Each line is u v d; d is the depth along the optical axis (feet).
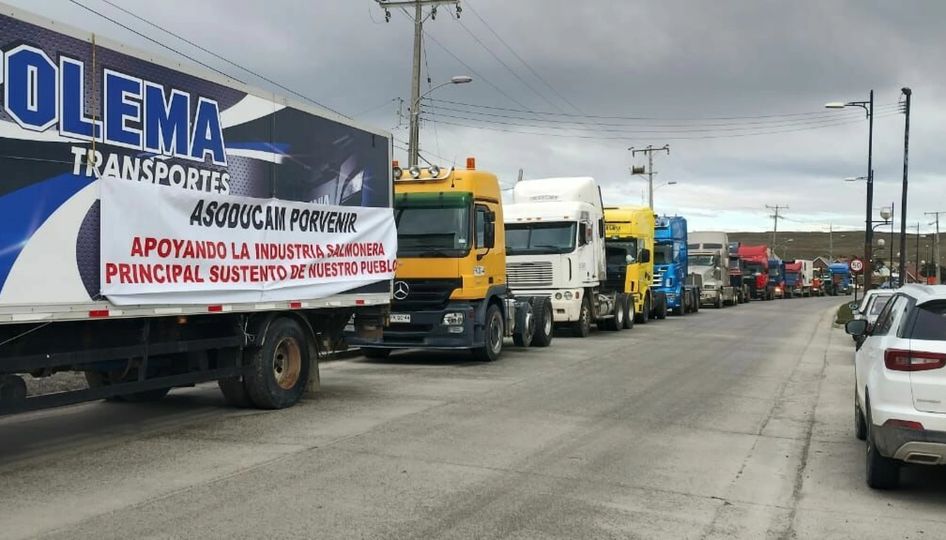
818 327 90.53
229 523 18.10
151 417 31.32
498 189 53.57
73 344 24.27
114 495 20.22
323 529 17.80
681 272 107.76
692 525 18.72
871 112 107.34
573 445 26.89
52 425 29.60
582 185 72.13
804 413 34.24
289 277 32.37
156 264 25.76
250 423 30.04
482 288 50.01
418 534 17.62
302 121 33.35
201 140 27.76
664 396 37.86
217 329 30.53
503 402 35.32
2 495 20.21
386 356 54.29
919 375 19.90
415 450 25.64
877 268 186.09
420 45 87.04
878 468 21.47
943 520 19.39
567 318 67.87
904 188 98.68
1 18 20.75
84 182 23.22
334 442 26.68
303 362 34.65
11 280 21.12
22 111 21.38
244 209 29.78
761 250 189.26
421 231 49.11
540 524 18.52
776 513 19.79
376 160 39.47
